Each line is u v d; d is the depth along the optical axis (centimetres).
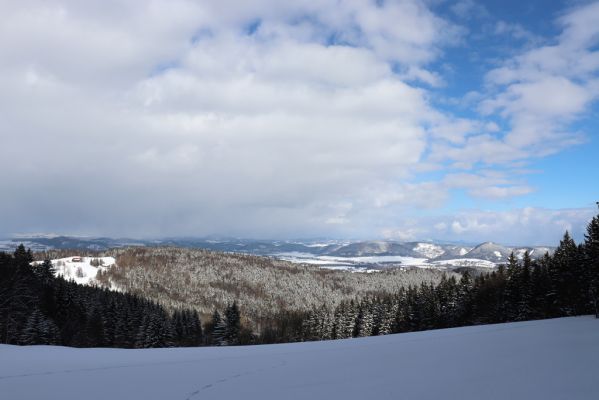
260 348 2672
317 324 10094
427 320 7506
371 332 8581
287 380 1275
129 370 1558
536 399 783
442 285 8512
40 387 1237
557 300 5294
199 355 2181
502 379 1015
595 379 916
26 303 5916
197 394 1114
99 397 1101
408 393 955
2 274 5784
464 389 938
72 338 6175
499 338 2264
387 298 10194
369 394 985
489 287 7125
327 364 1616
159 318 7450
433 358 1587
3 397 1116
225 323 7769
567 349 1513
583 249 4947
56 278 7844
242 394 1092
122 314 7512
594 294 4044
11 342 5150
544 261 6303
